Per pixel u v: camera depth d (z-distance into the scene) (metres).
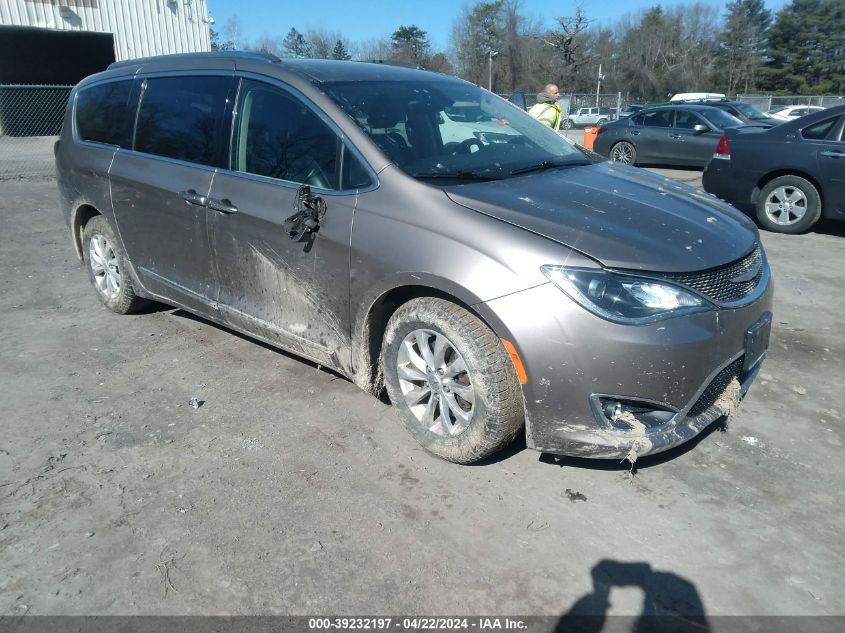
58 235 7.88
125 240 4.64
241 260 3.78
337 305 3.36
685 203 3.34
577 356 2.67
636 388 2.67
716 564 2.56
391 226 3.08
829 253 7.09
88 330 4.88
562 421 2.77
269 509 2.87
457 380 3.05
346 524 2.78
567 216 2.93
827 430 3.50
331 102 3.45
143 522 2.79
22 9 22.41
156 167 4.22
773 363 4.32
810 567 2.54
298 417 3.62
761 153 8.08
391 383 3.31
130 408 3.73
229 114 3.86
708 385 2.80
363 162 3.26
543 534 2.72
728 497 2.95
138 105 4.48
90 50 27.91
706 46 73.75
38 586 2.45
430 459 3.23
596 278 2.66
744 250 3.09
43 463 3.20
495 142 3.80
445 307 2.97
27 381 4.06
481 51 68.50
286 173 3.55
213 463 3.20
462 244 2.87
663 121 14.66
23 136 23.48
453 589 2.45
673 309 2.69
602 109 38.03
